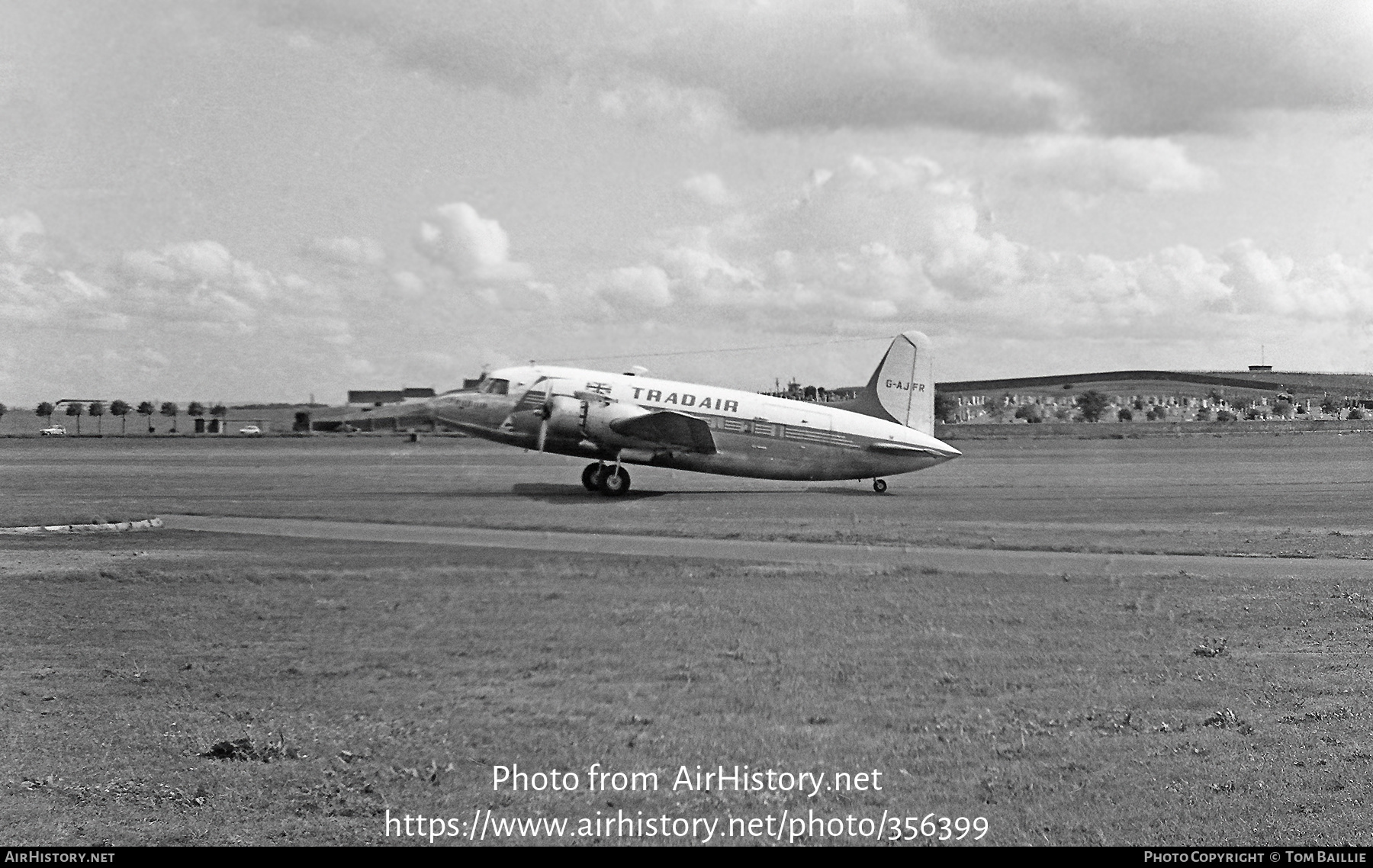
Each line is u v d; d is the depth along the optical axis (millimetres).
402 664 18906
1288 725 15289
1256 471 83250
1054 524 43656
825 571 29375
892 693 17031
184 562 30141
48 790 12898
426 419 54562
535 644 20469
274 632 21469
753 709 16109
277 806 12383
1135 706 16312
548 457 88625
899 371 61281
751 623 22484
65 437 121125
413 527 39438
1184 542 37594
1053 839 11555
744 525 41500
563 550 33719
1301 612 24016
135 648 20094
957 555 33906
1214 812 12023
